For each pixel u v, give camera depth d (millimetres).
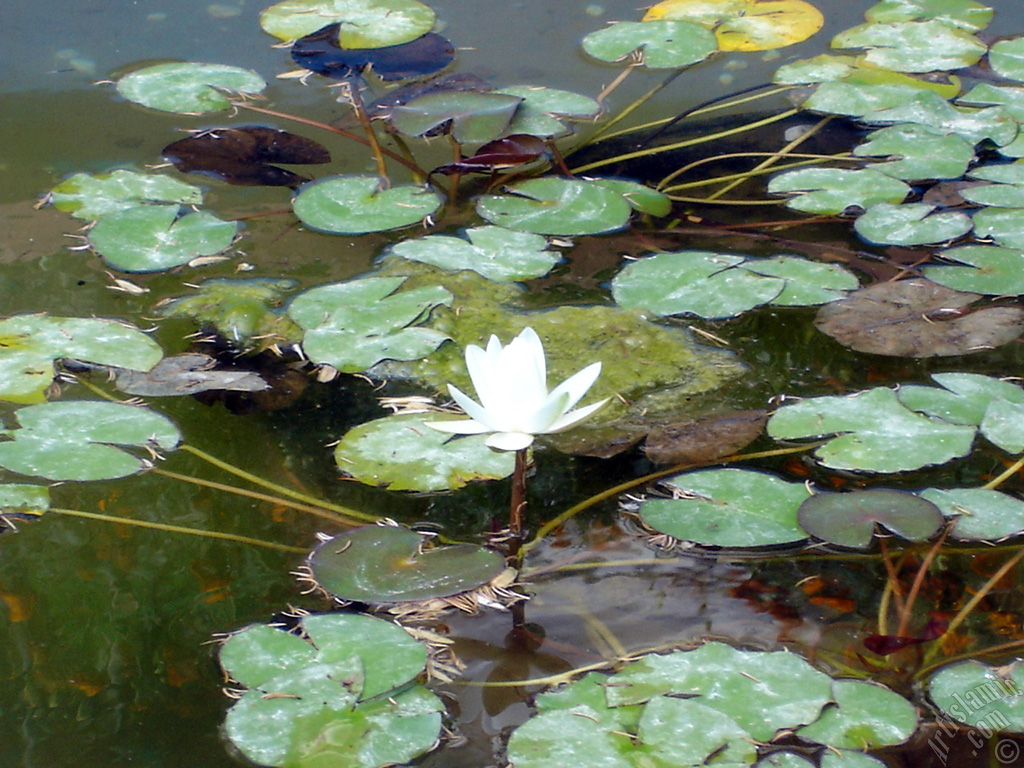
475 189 4059
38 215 3965
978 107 4219
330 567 3568
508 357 3559
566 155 4129
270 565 3596
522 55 4324
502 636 3543
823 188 4039
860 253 3941
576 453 3697
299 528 3625
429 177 4070
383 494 3656
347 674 3500
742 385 3770
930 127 4156
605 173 4090
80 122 4129
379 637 3527
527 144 4070
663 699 3480
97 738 3480
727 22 4426
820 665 3520
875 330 3824
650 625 3549
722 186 4070
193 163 4059
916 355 3793
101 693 3510
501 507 3648
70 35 4332
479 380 3576
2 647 3541
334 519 3635
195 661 3527
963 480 3662
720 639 3539
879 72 4285
